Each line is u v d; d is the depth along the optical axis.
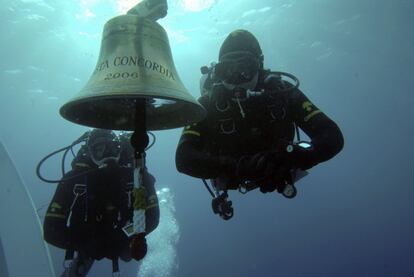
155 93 1.21
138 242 1.29
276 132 1.95
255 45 2.10
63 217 3.38
